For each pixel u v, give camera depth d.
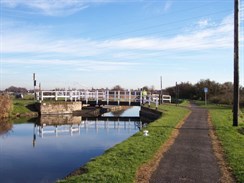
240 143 15.72
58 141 23.30
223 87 72.94
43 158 17.42
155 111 38.41
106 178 9.59
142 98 51.56
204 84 76.00
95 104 49.16
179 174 10.29
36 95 53.00
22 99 55.25
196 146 15.02
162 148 14.41
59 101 47.19
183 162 11.86
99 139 24.36
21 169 15.03
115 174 9.98
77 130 30.34
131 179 9.61
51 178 13.52
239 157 12.47
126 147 14.24
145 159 12.12
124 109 71.12
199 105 52.47
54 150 19.70
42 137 25.33
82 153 18.75
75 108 47.75
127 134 27.56
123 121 39.91
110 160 11.91
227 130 20.34
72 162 16.44
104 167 10.87
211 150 14.12
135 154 12.85
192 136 18.03
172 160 12.16
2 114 36.94
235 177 9.96
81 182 9.28
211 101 62.94
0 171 14.70
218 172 10.55
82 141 23.33
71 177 10.01
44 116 42.62
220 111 37.78
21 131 28.62
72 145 21.56
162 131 19.30
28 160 16.94
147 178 9.83
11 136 25.67
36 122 35.97
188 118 28.66
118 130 30.69
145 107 44.53
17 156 17.97
